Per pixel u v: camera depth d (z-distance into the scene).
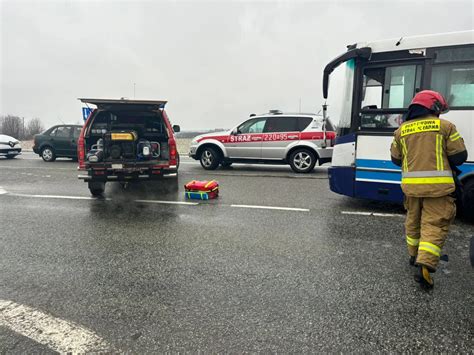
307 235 4.84
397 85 5.70
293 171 11.61
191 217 5.83
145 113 7.88
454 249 4.25
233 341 2.49
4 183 9.48
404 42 5.59
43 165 13.95
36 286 3.36
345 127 6.16
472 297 3.09
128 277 3.55
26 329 2.66
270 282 3.41
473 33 5.23
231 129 11.82
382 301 3.03
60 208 6.54
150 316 2.82
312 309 2.91
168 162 7.16
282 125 11.22
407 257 4.02
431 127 3.34
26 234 4.96
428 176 3.30
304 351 2.38
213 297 3.12
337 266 3.78
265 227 5.23
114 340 2.52
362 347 2.42
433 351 2.38
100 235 4.91
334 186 6.39
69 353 2.38
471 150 5.28
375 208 6.38
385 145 5.81
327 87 6.67
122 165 7.07
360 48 5.85
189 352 2.38
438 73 5.43
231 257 4.06
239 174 10.94
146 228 5.23
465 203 5.34
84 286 3.36
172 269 3.74
